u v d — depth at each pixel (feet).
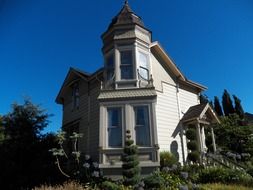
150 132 43.60
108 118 45.75
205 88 68.49
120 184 38.11
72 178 45.78
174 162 46.65
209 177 40.01
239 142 77.10
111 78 49.98
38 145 58.59
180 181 38.19
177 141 55.31
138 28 53.26
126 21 53.47
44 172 53.78
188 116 56.75
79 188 37.04
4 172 53.57
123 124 44.68
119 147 43.68
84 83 67.00
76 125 66.39
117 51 50.96
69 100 75.15
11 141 57.57
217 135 78.84
